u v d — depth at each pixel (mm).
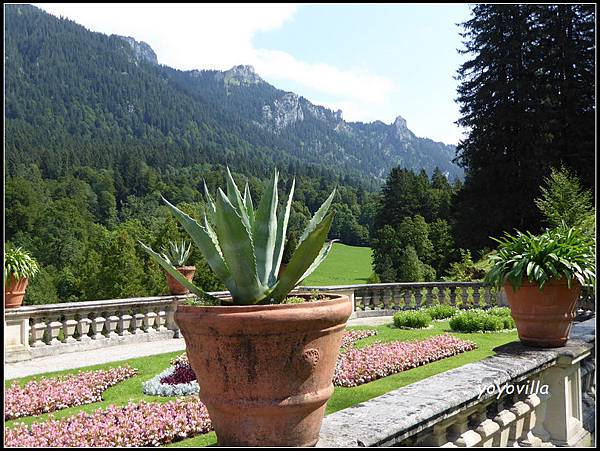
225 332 2424
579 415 5332
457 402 3406
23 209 53438
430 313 16016
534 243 5074
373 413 3078
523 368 4348
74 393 7129
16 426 5508
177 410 5766
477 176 31734
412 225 54938
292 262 2699
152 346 12383
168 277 14352
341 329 2656
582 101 29938
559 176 22891
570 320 5141
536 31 31234
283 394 2465
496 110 31266
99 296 44188
